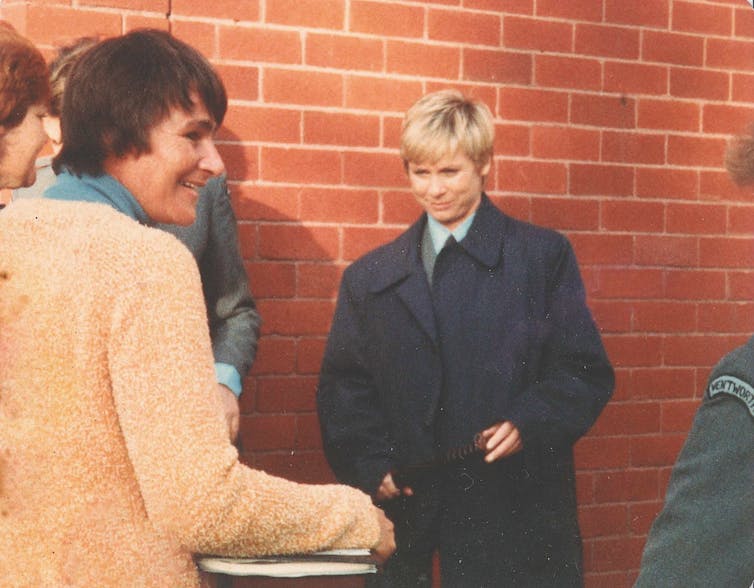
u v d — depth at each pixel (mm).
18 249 1354
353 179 3207
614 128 3537
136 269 1312
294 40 3123
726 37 3699
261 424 3131
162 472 1264
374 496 2523
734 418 1234
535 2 3406
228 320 2607
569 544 2521
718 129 3699
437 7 3283
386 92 3234
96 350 1293
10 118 1408
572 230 3484
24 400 1314
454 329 2535
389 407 2580
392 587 2547
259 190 3102
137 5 2941
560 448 2502
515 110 3393
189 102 1547
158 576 1318
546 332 2535
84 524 1301
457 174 2547
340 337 2633
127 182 1556
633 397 3590
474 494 2496
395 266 2598
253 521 1310
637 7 3555
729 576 1218
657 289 3619
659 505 3633
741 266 3752
